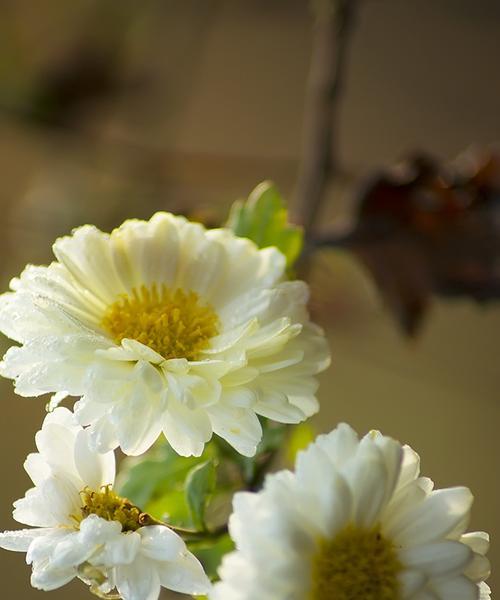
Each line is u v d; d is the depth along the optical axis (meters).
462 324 0.77
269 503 0.45
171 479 0.53
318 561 0.46
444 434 0.78
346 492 0.45
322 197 0.61
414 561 0.46
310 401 0.49
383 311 0.62
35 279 0.49
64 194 0.74
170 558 0.47
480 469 0.77
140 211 0.72
